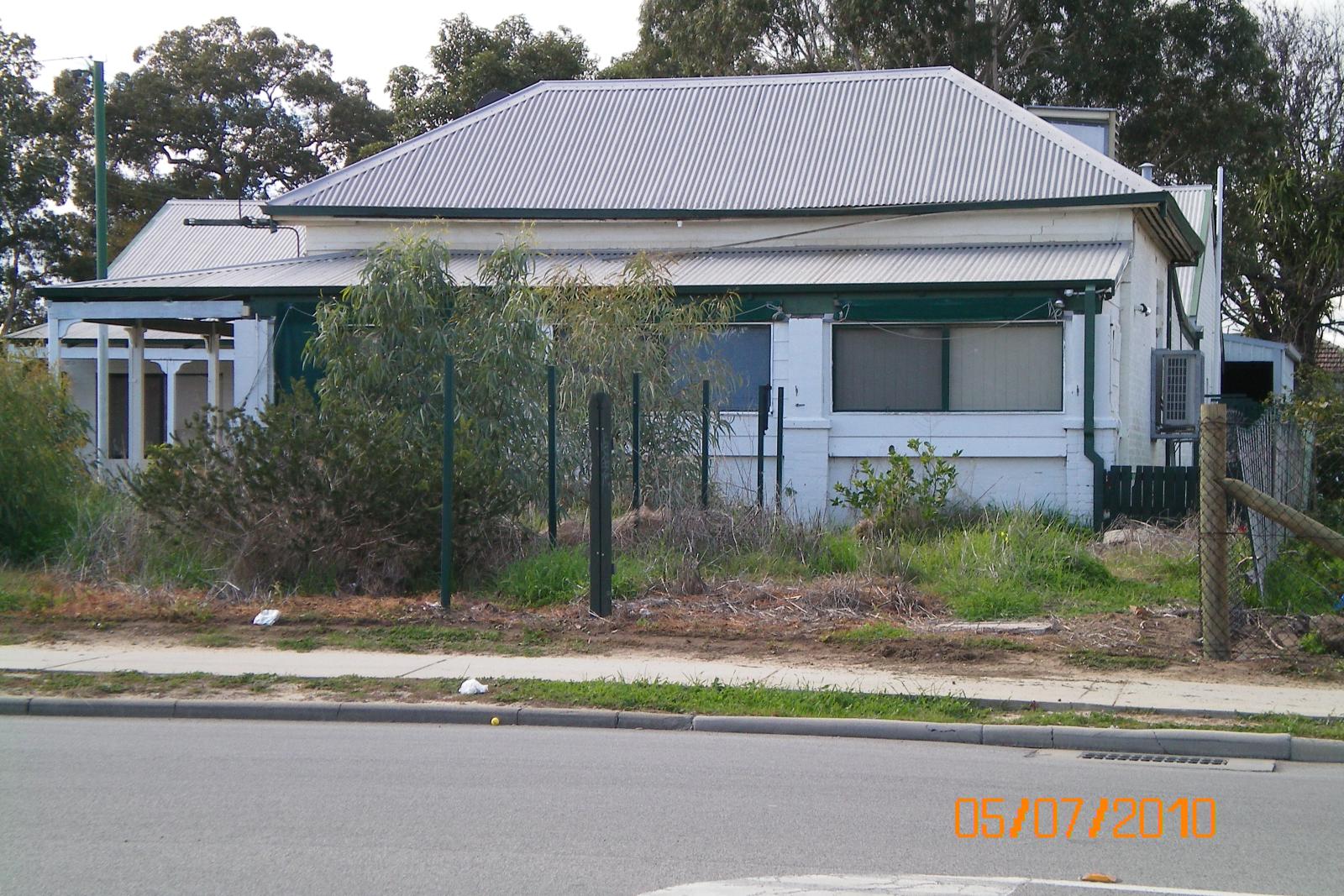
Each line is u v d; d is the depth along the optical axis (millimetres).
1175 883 5793
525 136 25109
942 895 5562
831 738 8828
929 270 19891
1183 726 8719
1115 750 8516
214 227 31953
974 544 14344
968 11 41500
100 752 8266
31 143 43062
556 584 13203
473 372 15266
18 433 14656
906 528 15602
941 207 21391
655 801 7074
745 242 22266
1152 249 23188
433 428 15008
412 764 7938
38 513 14734
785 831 6543
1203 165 42812
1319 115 45250
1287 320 41156
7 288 43500
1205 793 7445
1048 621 12125
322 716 9352
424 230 17609
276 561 13484
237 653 11148
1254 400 35906
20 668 10500
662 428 16141
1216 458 10656
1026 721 8891
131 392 23125
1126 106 42469
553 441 14469
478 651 11234
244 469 13188
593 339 15961
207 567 13625
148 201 50031
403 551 13477
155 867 5898
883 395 19703
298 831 6488
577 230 22781
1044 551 14055
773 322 19672
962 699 9398
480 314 15570
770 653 11109
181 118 51500
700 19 43281
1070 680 10055
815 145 23891
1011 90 42062
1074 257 20250
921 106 24516
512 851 6156
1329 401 18266
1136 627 11844
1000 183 21922
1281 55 46062
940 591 13258
